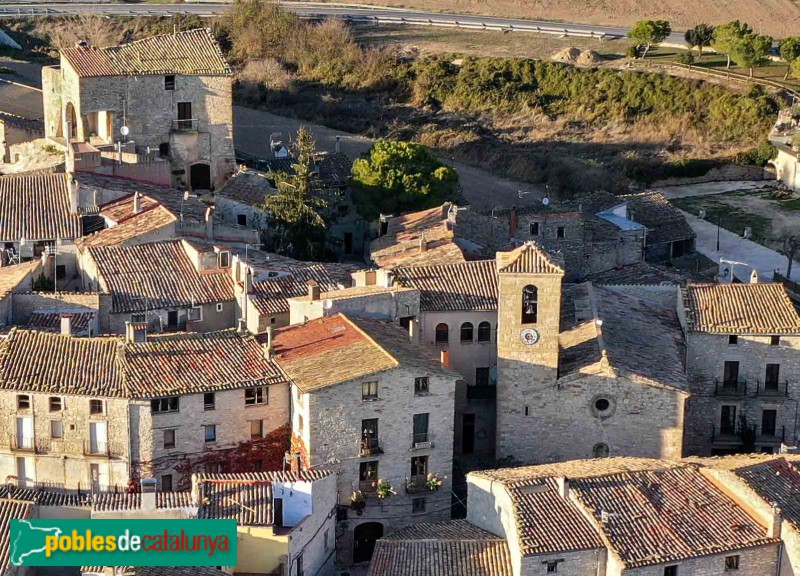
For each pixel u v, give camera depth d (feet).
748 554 290.97
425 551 296.10
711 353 368.27
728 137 630.33
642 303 393.70
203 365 330.75
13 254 402.93
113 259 383.86
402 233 432.66
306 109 650.84
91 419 321.52
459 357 364.79
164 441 323.98
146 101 467.52
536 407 341.62
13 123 494.59
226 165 481.05
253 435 330.75
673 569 285.43
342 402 321.11
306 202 446.19
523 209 461.78
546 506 295.07
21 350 330.75
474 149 601.62
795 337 364.58
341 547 327.47
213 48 482.69
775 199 572.51
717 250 514.68
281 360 335.26
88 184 423.23
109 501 294.87
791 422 369.50
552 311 336.49
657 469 309.01
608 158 608.19
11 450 325.01
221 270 382.63
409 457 329.52
